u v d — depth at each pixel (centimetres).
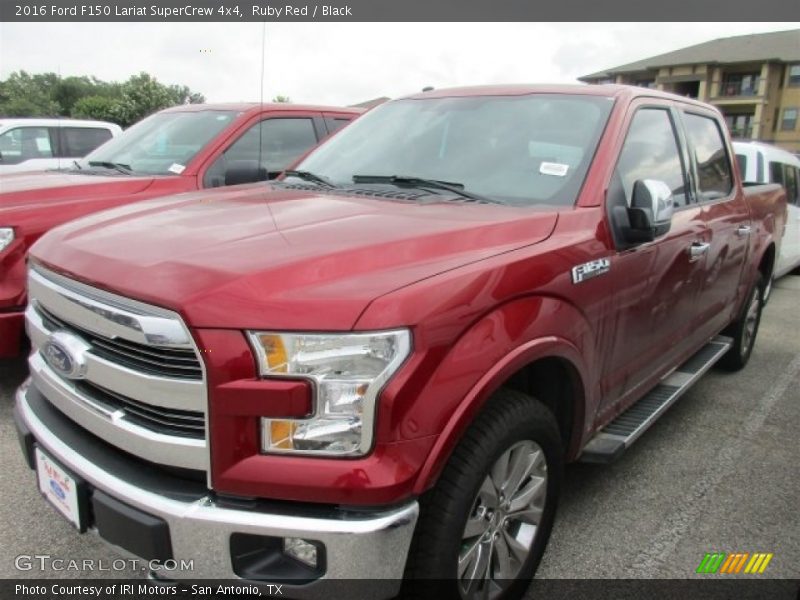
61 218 434
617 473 366
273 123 605
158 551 196
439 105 363
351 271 203
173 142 580
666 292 335
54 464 225
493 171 309
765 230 515
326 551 186
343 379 185
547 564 284
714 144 440
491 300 215
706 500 339
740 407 467
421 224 243
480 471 213
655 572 281
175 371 192
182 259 206
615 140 307
